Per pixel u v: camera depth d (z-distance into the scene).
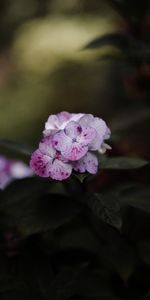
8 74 2.13
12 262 0.57
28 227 0.52
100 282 0.57
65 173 0.50
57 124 0.52
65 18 2.06
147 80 0.78
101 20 1.95
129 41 0.71
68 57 1.92
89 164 0.50
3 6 2.38
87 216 0.58
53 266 0.59
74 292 0.53
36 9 2.33
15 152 0.64
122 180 0.74
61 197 0.55
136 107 0.82
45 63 1.98
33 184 0.57
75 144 0.49
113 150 0.76
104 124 0.51
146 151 0.81
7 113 2.06
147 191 0.56
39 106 2.04
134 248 0.57
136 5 0.72
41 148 0.50
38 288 0.53
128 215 0.60
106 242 0.58
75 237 0.59
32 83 2.08
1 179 0.86
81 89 1.98
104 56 0.75
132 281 0.59
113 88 1.62
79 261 0.59
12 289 0.53
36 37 1.97
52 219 0.53
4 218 0.56
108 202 0.49
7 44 2.32
